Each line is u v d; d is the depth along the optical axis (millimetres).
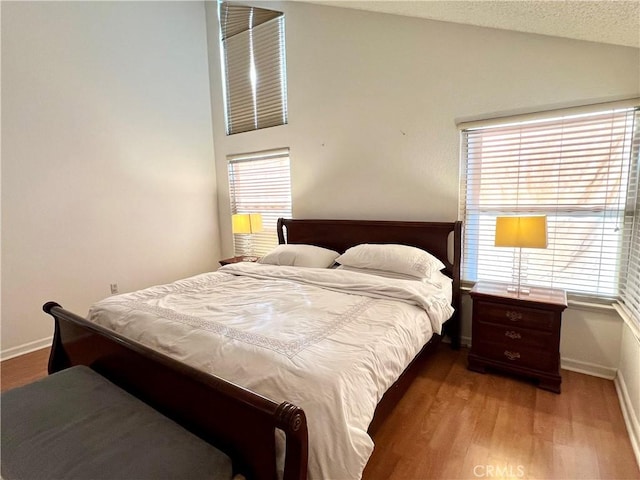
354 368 1310
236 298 2152
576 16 1698
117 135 3355
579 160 2266
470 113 2576
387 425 1848
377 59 2938
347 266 2791
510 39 2367
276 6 3486
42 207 2898
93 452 1113
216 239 4398
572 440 1719
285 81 3564
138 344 1439
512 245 2189
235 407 1140
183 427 1303
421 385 2223
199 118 4105
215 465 1080
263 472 1106
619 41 1907
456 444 1708
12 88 2684
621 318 2146
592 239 2279
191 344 1513
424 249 2812
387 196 3035
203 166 4180
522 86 2363
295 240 3533
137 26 3459
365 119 3064
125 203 3453
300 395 1177
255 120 3867
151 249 3703
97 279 3277
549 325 2098
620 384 2078
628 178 2129
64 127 2990
